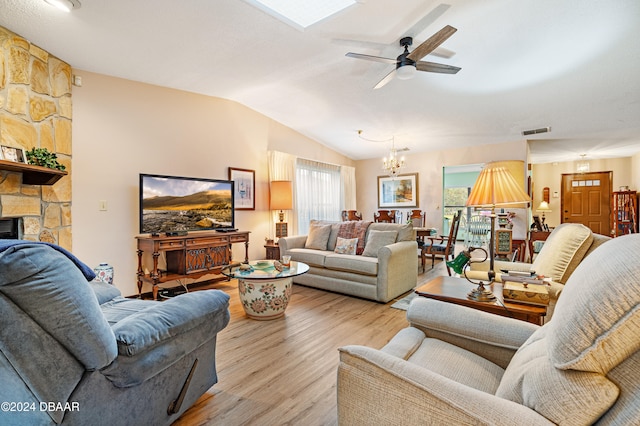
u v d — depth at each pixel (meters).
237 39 2.71
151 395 1.33
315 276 3.99
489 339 1.30
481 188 1.83
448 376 1.13
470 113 4.56
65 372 0.99
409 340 1.36
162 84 3.74
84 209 3.16
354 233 4.24
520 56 3.04
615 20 2.48
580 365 0.64
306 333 2.61
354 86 3.88
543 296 1.59
